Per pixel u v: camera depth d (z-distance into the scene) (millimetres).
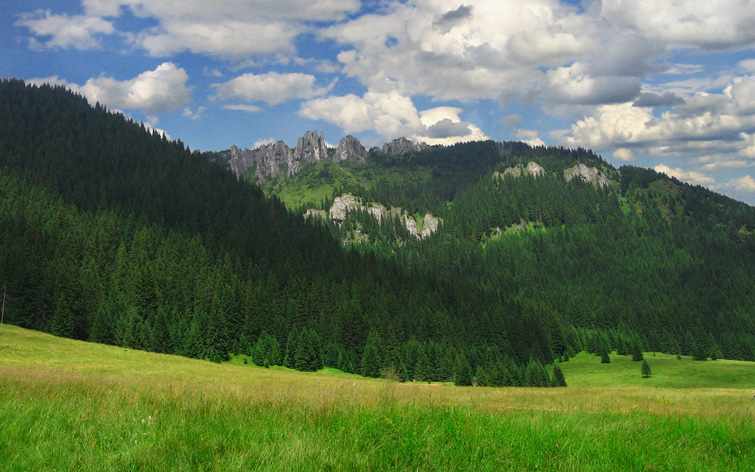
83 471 6246
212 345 96312
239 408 10148
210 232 185750
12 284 92250
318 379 58812
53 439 7328
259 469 6465
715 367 123250
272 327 112125
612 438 9727
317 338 109438
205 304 114562
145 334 91438
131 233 164750
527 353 133875
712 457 9023
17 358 51188
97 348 72125
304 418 9273
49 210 153625
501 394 29547
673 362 135500
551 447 8641
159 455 6824
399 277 189625
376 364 100938
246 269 160500
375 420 8836
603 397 26453
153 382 17672
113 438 7527
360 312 125688
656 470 8062
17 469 6227
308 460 6820
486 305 168625
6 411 8484
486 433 9078
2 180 170000
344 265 189750
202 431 7988
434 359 114625
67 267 108062
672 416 12859
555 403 20781
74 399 10375
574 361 148375
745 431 10930
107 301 101625
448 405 11781
